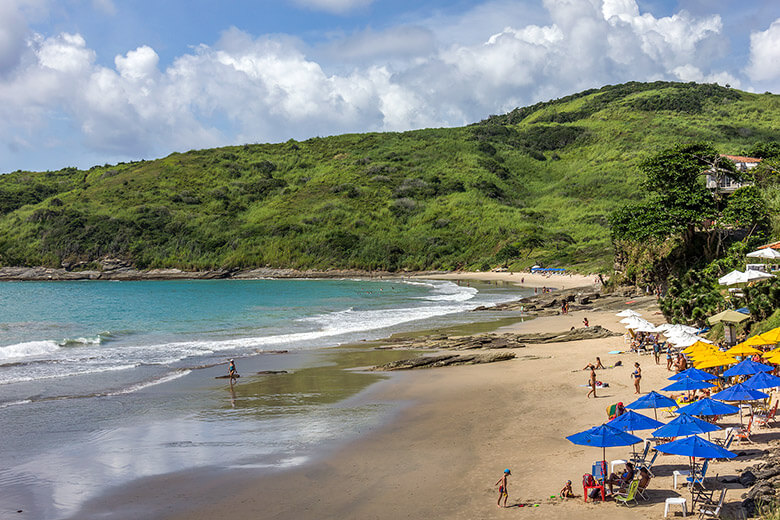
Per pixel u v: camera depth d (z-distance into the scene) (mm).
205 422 21125
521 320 52781
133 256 165375
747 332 26500
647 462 15211
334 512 13359
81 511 13695
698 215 53344
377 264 157000
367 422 20875
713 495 12641
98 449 18125
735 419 17719
